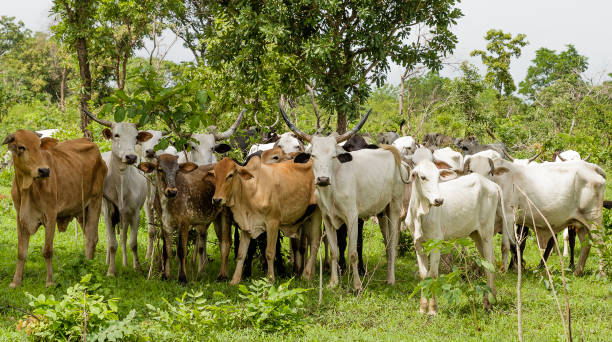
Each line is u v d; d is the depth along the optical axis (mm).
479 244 7777
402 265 10273
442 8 14492
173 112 7617
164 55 23516
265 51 14633
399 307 7453
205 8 26250
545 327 6617
